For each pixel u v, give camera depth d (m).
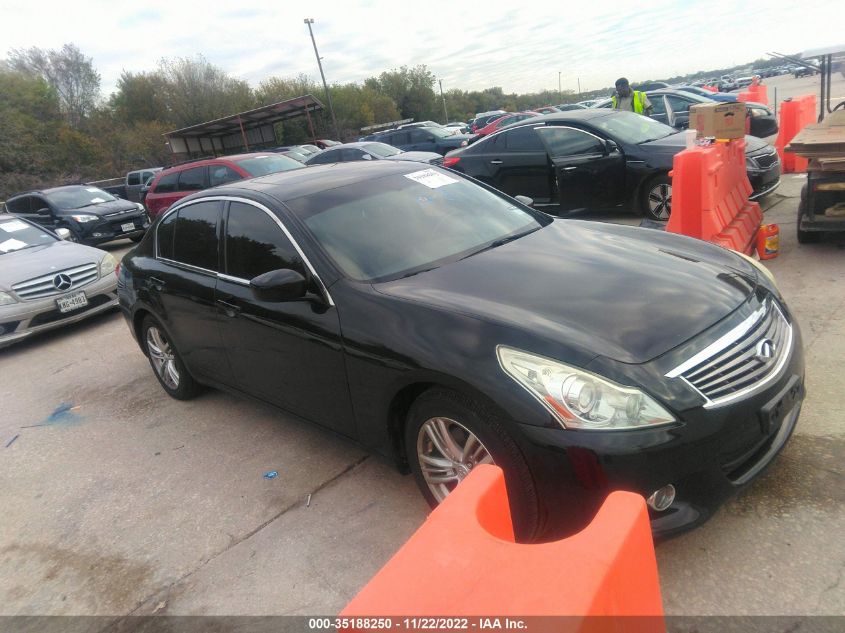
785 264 5.74
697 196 5.46
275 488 3.48
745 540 2.51
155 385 5.41
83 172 43.59
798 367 2.67
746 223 6.14
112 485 3.86
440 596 1.25
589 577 1.25
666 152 7.71
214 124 27.59
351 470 3.53
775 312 2.81
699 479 2.26
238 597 2.70
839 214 5.71
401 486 3.29
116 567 3.07
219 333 3.89
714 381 2.33
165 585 2.87
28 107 47.09
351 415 3.11
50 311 7.20
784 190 8.89
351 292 3.05
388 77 79.44
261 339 3.52
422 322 2.71
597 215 9.00
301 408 3.48
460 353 2.50
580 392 2.23
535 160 8.76
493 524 1.50
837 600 2.17
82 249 8.12
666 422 2.20
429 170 4.24
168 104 54.62
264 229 3.58
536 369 2.33
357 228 3.45
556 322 2.51
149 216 13.43
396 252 3.34
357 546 2.88
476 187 4.24
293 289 3.06
